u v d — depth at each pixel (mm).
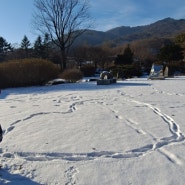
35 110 10523
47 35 36531
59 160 5480
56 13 34688
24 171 5035
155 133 7262
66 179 4754
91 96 14281
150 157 5609
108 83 20953
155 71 35250
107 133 7277
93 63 64188
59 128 7789
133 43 98375
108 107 11094
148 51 88750
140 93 15297
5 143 6457
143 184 4562
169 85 19812
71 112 10141
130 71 38812
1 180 4715
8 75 20266
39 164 5312
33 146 6246
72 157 5617
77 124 8250
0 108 11156
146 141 6566
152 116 9320
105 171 5012
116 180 4695
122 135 7082
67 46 36031
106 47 77875
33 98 14008
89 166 5215
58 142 6531
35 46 56250
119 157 5656
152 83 21875
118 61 57250
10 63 20938
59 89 18281
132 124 8289
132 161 5426
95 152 5871
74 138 6836
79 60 58031
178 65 42250
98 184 4582
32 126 8031
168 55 46000
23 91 17516
